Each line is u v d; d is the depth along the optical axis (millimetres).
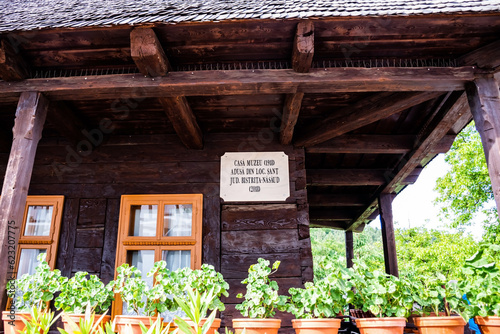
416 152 6129
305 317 3453
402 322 3232
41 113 4145
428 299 3420
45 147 5930
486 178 15219
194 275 3516
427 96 4457
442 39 3986
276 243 5359
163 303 3475
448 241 15211
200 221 5453
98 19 3848
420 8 3686
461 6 3672
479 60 4062
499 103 3949
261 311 3424
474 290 3293
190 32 3818
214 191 5617
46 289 3635
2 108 5133
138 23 3662
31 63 4230
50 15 4207
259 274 3566
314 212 10891
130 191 5664
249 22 3689
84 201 5652
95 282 3658
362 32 3869
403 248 17469
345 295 3451
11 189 3750
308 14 3658
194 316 2633
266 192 5594
